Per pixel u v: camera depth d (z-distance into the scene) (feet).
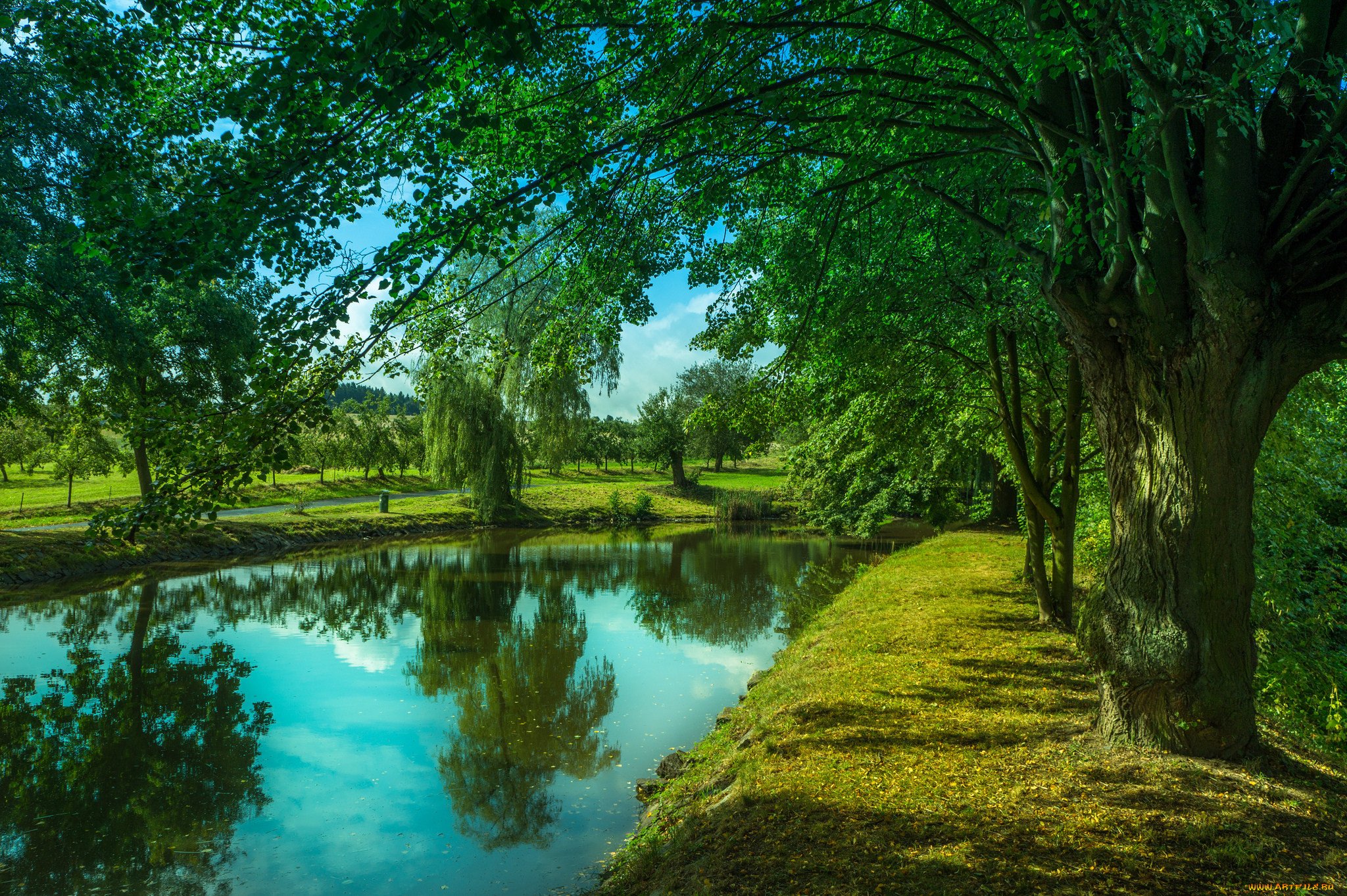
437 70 14.39
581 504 159.74
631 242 22.24
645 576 80.79
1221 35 12.52
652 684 40.11
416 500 157.79
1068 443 33.37
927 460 48.70
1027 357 35.88
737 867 15.08
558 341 25.73
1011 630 33.91
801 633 46.14
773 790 18.33
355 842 23.31
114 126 15.97
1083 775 16.99
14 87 46.44
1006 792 16.70
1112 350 17.62
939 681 26.25
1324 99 12.80
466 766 29.32
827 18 18.71
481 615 60.03
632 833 22.93
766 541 117.08
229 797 26.78
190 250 13.10
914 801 16.75
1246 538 16.78
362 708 36.83
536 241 19.22
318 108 13.51
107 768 29.53
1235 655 16.83
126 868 22.00
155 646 49.93
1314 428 26.22
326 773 28.89
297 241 14.70
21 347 61.31
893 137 22.47
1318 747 20.65
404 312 16.43
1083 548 41.47
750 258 27.99
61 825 24.75
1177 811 15.03
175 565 87.71
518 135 18.99
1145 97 15.12
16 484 156.66
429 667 44.50
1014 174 22.75
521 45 12.71
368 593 70.85
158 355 71.26
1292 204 14.75
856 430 44.14
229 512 123.34
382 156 14.96
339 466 192.54
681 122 18.20
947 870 13.73
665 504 171.12
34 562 75.41
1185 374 16.14
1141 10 12.89
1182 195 14.99
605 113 18.99
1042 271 18.40
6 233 50.80
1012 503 93.86
